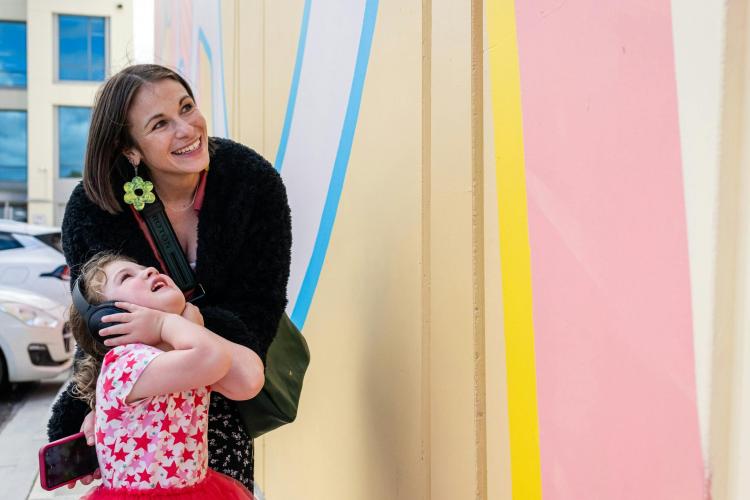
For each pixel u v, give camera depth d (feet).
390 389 7.57
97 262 6.70
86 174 6.93
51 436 7.42
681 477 3.86
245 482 7.22
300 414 10.96
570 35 4.70
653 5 3.98
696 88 3.72
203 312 6.95
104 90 6.86
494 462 5.80
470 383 6.04
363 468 8.36
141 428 6.08
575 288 4.74
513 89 5.40
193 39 22.62
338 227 9.25
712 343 3.65
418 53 6.79
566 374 4.85
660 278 3.99
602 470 4.50
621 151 4.26
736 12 3.54
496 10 5.61
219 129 17.99
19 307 24.59
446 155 6.37
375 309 7.98
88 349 6.90
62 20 96.89
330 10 9.51
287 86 11.73
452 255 6.31
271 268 7.38
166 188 7.23
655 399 4.05
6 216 104.37
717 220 3.61
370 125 8.09
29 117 96.63
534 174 5.17
